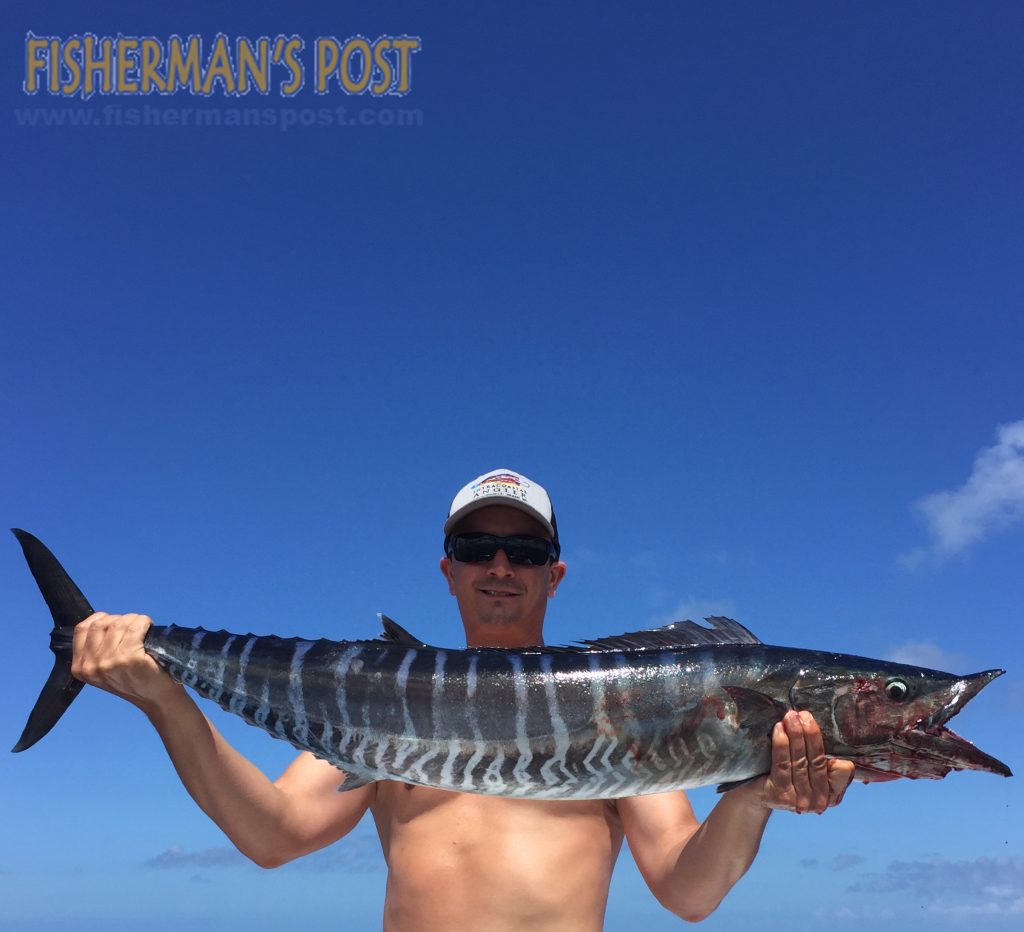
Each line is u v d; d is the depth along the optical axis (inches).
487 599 60.2
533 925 50.0
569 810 52.9
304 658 49.3
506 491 61.0
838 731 48.1
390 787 55.0
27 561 50.5
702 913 50.4
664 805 53.6
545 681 48.3
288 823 52.2
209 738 48.8
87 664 47.4
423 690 48.3
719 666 48.6
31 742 49.3
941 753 48.0
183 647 49.8
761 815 46.9
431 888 51.1
